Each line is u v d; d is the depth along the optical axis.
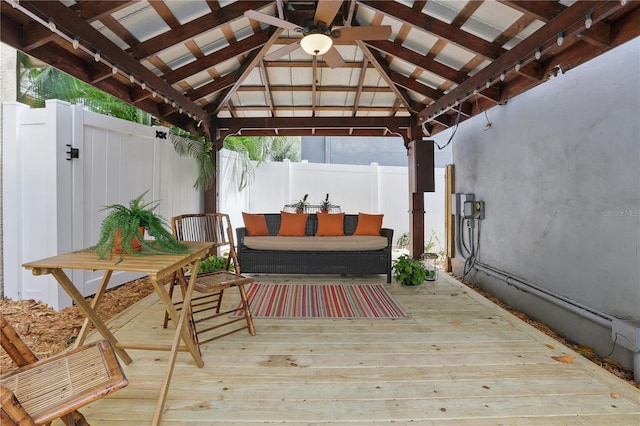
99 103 5.52
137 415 1.62
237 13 3.09
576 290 2.93
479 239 4.59
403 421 1.60
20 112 3.18
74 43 2.32
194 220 2.84
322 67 4.47
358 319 2.94
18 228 3.23
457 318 2.98
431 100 5.02
